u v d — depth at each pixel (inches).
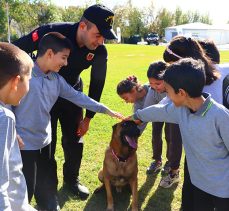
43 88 124.0
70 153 161.6
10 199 80.7
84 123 160.1
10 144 73.4
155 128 178.1
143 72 598.2
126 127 145.0
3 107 75.0
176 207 155.3
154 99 153.6
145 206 155.9
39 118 125.3
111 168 151.2
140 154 210.4
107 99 358.9
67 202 158.4
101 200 161.5
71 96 137.5
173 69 98.7
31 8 1750.7
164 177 173.6
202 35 2217.0
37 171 142.7
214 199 108.6
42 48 122.3
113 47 1478.8
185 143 108.2
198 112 99.9
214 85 112.2
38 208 151.6
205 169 104.3
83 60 148.7
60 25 145.0
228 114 98.4
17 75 78.5
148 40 2130.9
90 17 136.3
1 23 1530.5
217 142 100.3
